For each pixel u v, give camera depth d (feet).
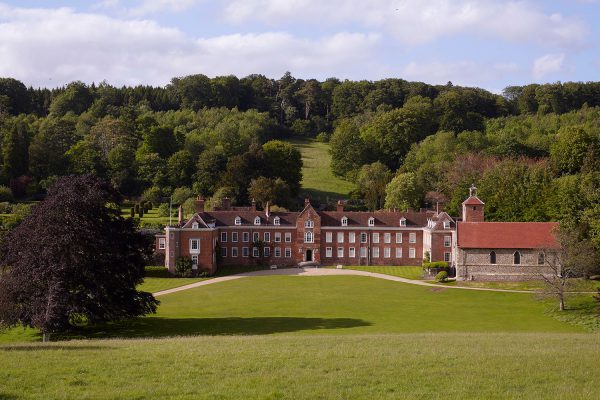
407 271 348.18
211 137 578.66
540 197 349.61
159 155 534.78
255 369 98.68
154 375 94.68
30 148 499.92
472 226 301.02
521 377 94.02
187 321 211.00
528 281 290.56
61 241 176.14
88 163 502.38
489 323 205.36
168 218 431.43
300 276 330.34
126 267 193.88
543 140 525.34
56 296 171.73
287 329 193.77
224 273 352.28
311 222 378.32
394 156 587.68
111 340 142.20
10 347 122.42
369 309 235.40
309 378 92.79
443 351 115.75
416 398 83.25
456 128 627.46
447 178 456.04
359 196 515.91
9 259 183.73
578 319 208.23
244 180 481.46
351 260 379.55
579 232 263.49
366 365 101.45
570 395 84.23
